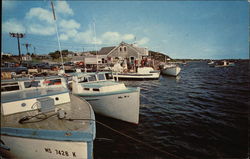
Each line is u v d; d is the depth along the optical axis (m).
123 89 8.95
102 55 37.88
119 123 8.59
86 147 3.88
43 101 5.20
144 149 6.21
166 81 25.25
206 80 25.70
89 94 8.74
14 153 4.45
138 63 30.95
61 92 6.32
